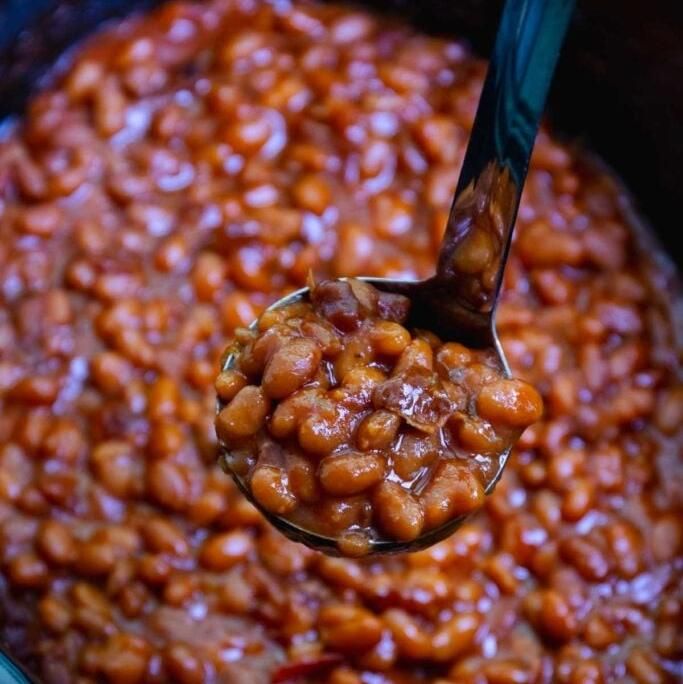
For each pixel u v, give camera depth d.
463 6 0.72
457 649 0.61
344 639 0.61
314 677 0.61
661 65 0.67
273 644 0.62
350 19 0.73
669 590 0.63
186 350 0.66
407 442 0.52
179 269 0.68
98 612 0.61
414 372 0.52
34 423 0.65
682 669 0.62
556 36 0.50
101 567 0.62
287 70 0.72
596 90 0.70
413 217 0.69
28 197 0.69
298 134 0.71
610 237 0.69
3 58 0.70
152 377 0.66
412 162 0.70
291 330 0.53
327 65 0.72
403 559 0.63
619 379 0.67
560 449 0.65
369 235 0.69
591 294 0.69
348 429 0.52
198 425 0.64
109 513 0.63
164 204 0.69
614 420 0.66
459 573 0.63
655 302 0.69
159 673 0.61
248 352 0.52
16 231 0.68
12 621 0.62
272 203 0.69
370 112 0.71
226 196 0.69
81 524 0.63
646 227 0.71
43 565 0.62
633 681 0.61
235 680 0.61
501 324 0.67
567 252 0.68
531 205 0.70
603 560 0.63
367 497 0.51
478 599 0.63
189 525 0.63
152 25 0.73
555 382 0.66
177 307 0.67
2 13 0.69
